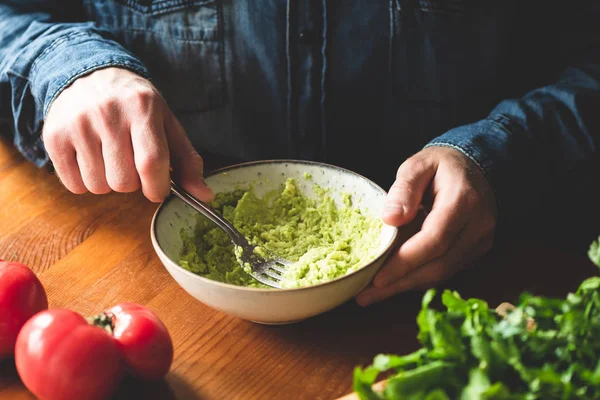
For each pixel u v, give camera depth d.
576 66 1.22
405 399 0.62
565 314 0.67
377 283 0.89
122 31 1.37
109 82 1.04
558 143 1.12
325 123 1.35
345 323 0.90
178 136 1.02
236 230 0.97
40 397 0.73
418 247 0.89
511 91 1.38
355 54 1.27
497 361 0.64
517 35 1.32
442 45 1.27
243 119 1.40
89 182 1.01
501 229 1.11
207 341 0.87
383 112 1.35
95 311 0.92
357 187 1.02
